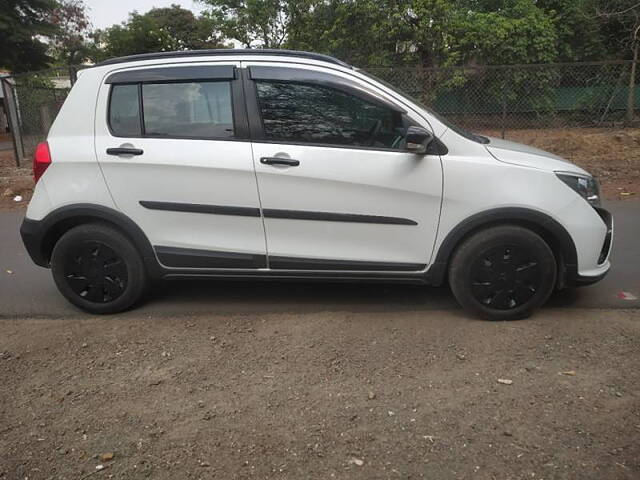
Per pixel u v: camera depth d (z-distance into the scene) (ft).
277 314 14.40
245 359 12.04
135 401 10.54
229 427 9.66
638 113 48.39
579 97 48.47
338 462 8.71
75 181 13.85
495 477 8.28
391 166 13.03
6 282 17.54
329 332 13.19
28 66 96.73
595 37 58.29
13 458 8.96
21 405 10.48
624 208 25.22
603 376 10.95
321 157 13.10
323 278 13.87
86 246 14.24
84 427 9.76
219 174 13.33
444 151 13.09
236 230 13.66
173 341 13.00
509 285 13.30
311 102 13.29
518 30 53.11
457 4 54.60
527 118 47.21
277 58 13.47
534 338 12.60
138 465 8.75
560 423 9.50
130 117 13.78
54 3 97.30
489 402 10.18
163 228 13.83
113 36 112.68
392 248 13.48
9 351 12.66
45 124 43.14
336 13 51.03
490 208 12.98
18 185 32.78
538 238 13.07
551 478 8.22
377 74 40.86
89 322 14.25
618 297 14.97
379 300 15.16
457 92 44.93
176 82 13.57
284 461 8.77
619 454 8.69
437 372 11.29
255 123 13.33
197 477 8.47
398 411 9.99
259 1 60.90
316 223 13.42
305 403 10.32
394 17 48.55
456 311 14.26
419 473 8.41
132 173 13.61
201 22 102.01
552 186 13.01
